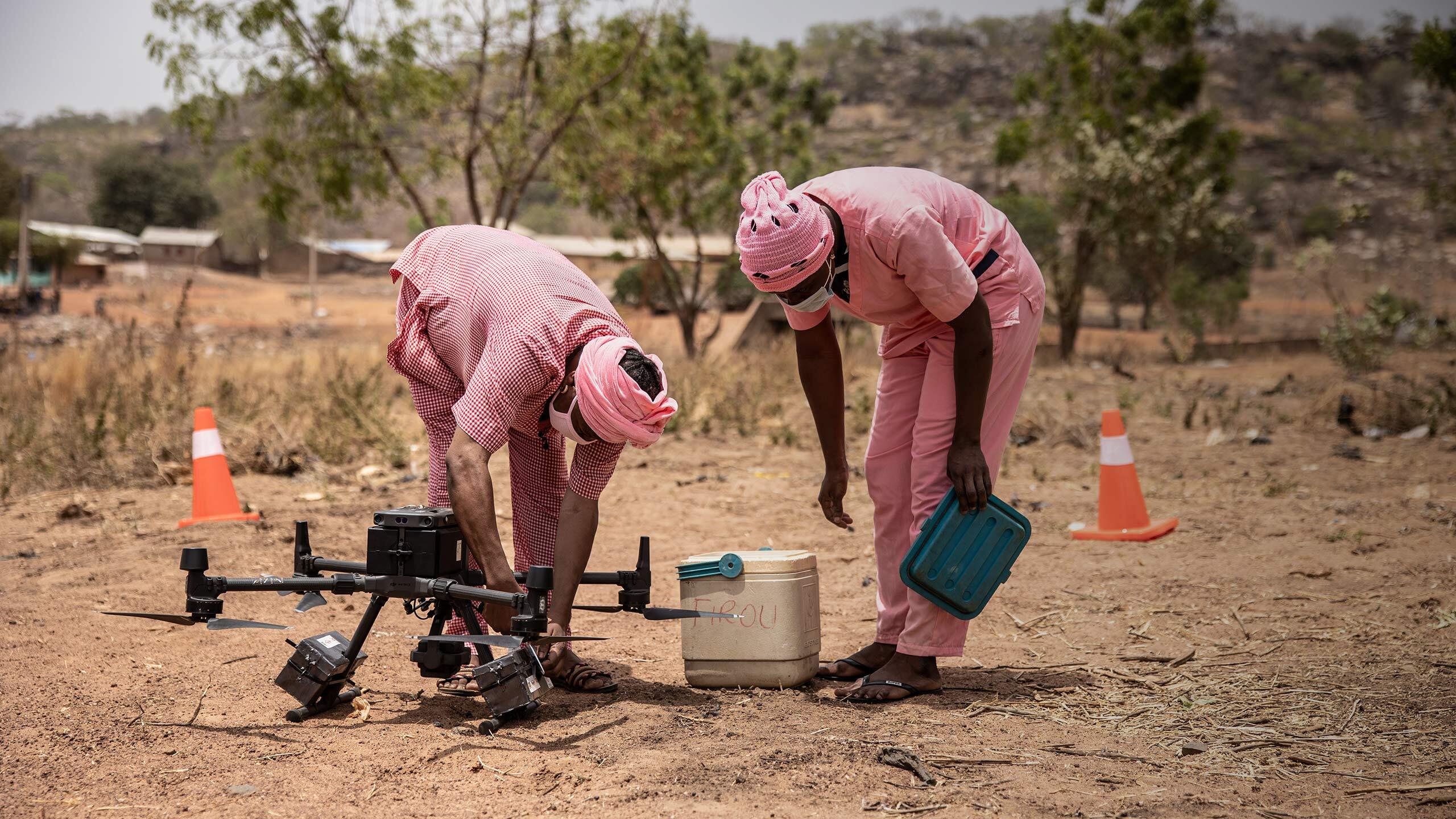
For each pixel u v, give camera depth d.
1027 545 5.86
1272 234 99.00
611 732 3.07
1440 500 6.86
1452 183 27.28
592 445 3.24
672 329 27.05
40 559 5.34
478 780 2.71
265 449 7.67
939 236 3.14
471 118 14.48
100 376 10.05
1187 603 4.63
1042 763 2.84
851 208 3.20
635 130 17.64
